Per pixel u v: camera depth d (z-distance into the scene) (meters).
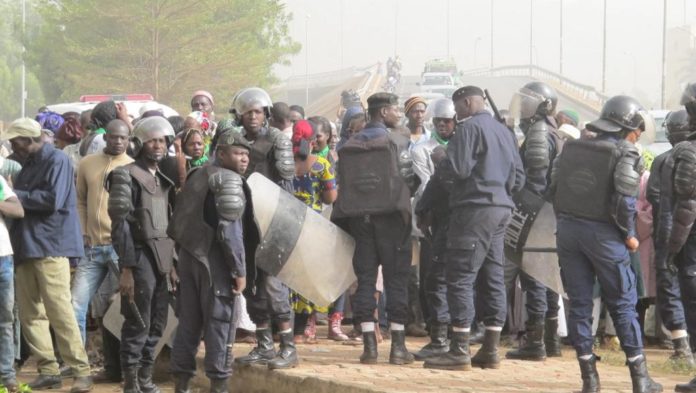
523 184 11.12
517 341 13.33
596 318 13.02
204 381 11.91
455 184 10.86
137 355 10.85
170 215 10.95
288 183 11.44
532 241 11.38
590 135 11.48
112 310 11.88
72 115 14.48
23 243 11.43
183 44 64.62
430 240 11.94
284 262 11.07
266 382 11.09
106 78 63.84
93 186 12.07
